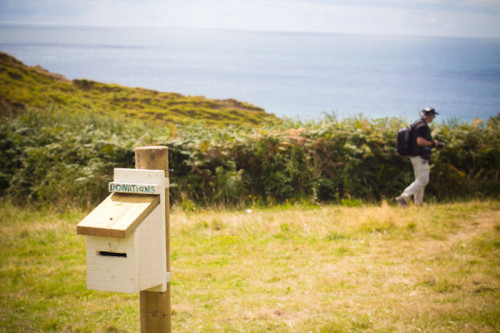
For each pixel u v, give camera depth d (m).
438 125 12.50
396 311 5.26
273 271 6.79
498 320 4.93
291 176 11.16
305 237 8.35
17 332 5.12
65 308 5.77
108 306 5.82
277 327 5.02
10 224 9.46
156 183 3.37
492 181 11.67
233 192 10.70
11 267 7.23
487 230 8.38
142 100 22.78
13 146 11.75
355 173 11.48
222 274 6.72
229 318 5.29
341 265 6.90
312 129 12.15
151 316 3.53
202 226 9.08
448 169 11.55
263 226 8.90
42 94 20.88
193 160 11.07
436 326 4.84
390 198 11.39
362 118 12.84
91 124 13.09
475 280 6.07
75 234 8.90
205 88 70.62
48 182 10.98
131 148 11.00
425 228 8.49
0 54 25.48
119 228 3.16
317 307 5.48
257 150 11.32
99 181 10.73
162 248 3.44
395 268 6.66
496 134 12.19
